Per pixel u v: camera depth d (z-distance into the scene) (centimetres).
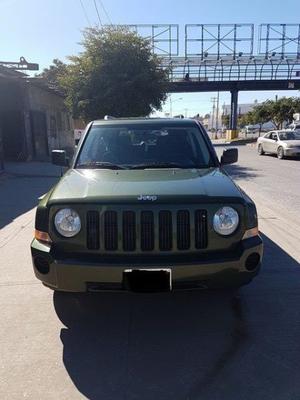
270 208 939
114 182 409
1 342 380
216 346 371
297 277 524
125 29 2172
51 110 2633
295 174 1567
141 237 361
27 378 327
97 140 525
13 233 752
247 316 425
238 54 4625
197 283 363
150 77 2114
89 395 307
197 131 539
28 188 1274
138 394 307
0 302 463
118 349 369
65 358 355
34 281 523
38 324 413
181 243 364
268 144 2445
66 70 2219
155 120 557
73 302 459
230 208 370
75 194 381
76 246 368
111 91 2045
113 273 355
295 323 409
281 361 345
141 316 428
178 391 310
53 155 567
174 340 383
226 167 1839
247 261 370
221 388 313
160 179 419
